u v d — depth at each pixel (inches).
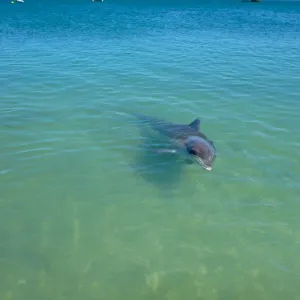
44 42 1127.6
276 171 441.1
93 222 358.0
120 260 316.8
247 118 580.4
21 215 363.3
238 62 924.6
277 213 373.1
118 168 442.0
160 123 543.8
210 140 489.1
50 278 297.7
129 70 832.3
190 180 422.9
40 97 652.1
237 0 2878.9
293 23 1646.2
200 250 328.2
